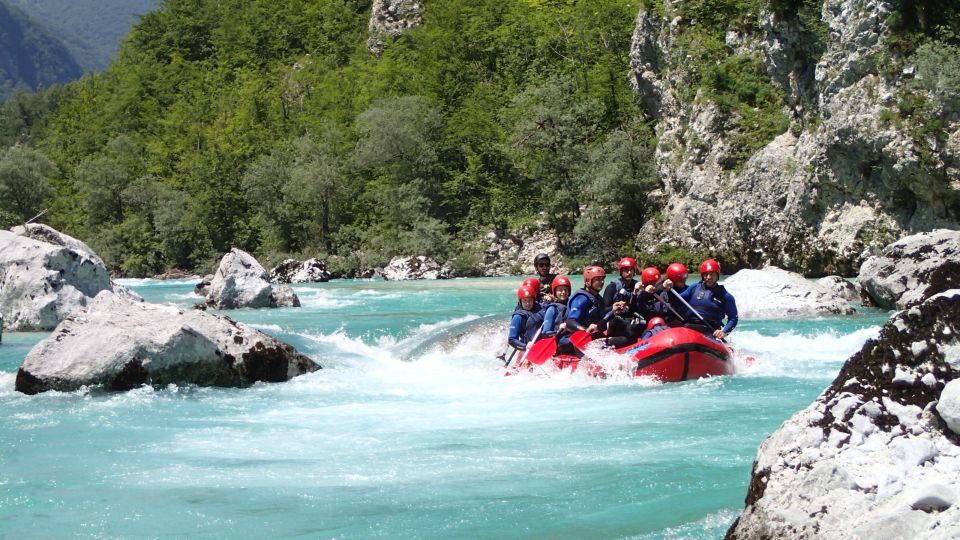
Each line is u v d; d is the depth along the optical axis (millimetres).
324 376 11922
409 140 56688
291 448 7488
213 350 10977
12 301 17406
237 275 23984
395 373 12227
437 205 55656
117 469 6836
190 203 66438
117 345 10594
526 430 8086
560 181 49281
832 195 33250
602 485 6059
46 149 97562
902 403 3898
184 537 5234
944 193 29297
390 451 7309
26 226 20391
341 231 56875
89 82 110625
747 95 40719
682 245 42344
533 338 11977
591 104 50500
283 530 5324
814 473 3693
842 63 32281
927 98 29406
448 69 66438
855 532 3375
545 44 62562
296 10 98875
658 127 46656
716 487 5895
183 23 106688
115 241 66375
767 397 9625
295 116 78062
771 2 38375
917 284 18656
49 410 9359
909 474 3531
